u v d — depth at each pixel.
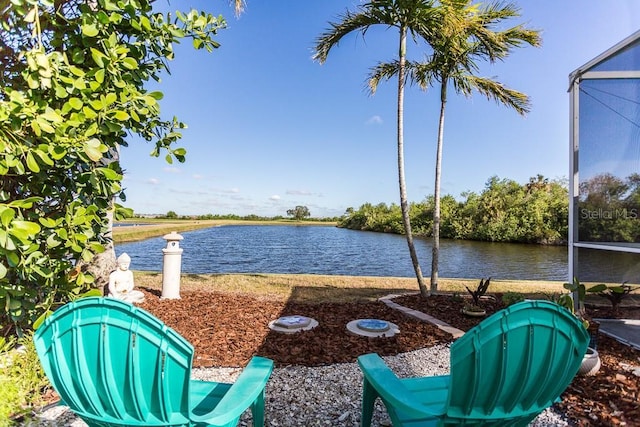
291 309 5.19
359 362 1.94
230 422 1.57
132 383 1.32
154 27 2.46
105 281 5.06
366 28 6.09
